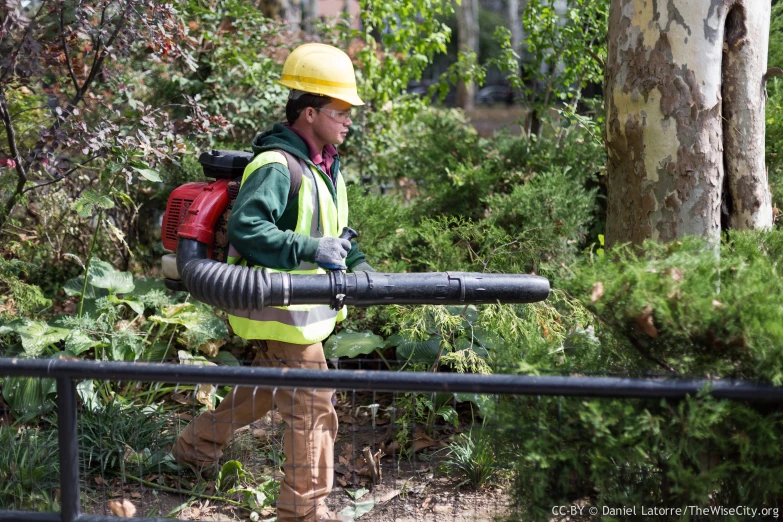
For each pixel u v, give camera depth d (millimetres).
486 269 4492
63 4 3828
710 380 2166
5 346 4195
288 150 2838
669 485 2346
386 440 3797
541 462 2281
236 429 3549
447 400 3932
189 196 3055
